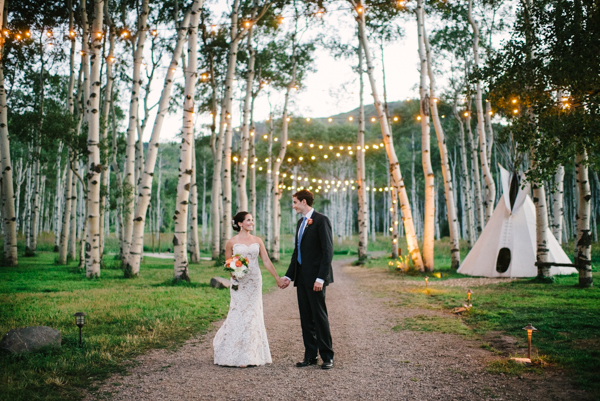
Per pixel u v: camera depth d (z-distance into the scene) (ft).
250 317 17.99
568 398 13.01
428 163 61.62
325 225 18.07
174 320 26.27
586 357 16.81
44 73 81.30
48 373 15.48
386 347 20.65
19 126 63.77
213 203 92.02
